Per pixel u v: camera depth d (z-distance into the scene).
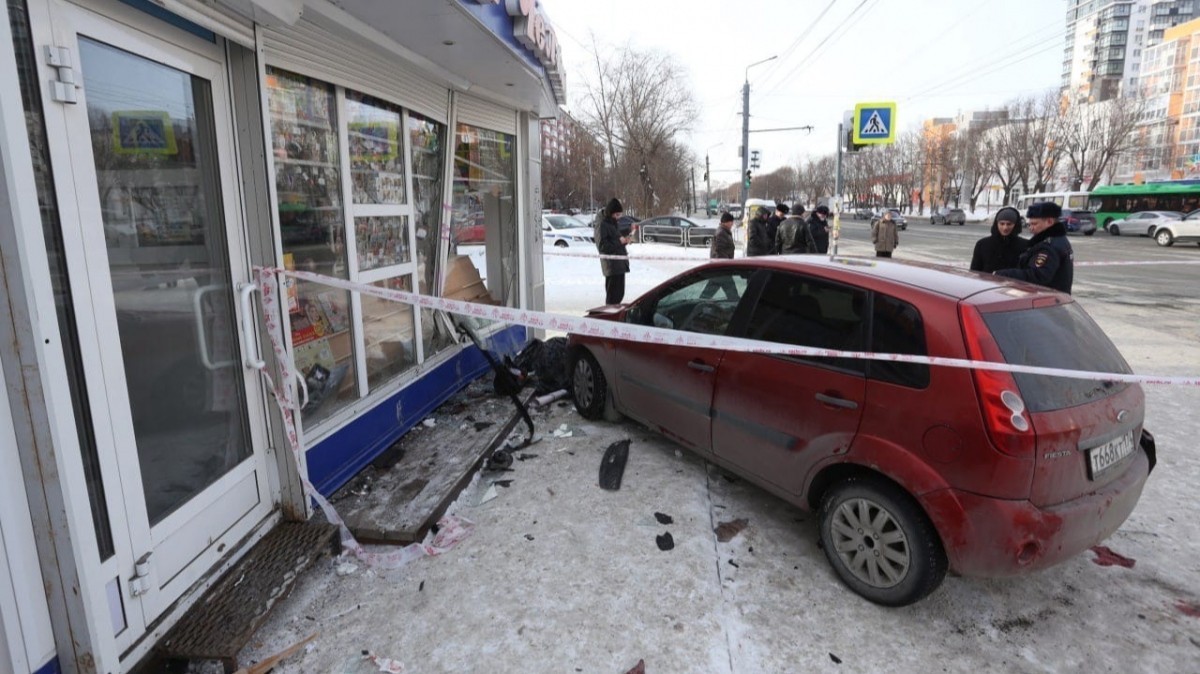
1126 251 23.92
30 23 1.88
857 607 2.86
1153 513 3.74
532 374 6.06
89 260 2.09
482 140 6.25
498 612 2.79
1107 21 122.75
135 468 2.27
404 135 4.67
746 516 3.61
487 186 6.41
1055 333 2.86
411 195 4.79
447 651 2.57
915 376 2.72
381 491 3.71
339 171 3.88
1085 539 2.61
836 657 2.56
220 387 2.81
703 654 2.56
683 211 65.94
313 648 2.58
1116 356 3.01
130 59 2.31
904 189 92.81
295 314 3.54
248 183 2.95
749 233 11.45
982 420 2.48
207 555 2.65
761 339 3.48
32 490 1.84
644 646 2.60
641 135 37.75
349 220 3.97
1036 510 2.46
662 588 2.96
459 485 3.82
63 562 1.90
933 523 2.59
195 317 2.65
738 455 3.58
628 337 3.45
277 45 3.13
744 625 2.73
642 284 13.16
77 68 2.03
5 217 1.72
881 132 10.84
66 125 2.00
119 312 2.25
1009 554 2.46
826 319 3.21
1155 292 13.15
